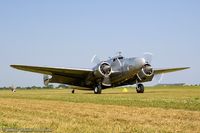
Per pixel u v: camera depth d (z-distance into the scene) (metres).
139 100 27.56
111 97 33.72
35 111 18.91
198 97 32.28
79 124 13.51
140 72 49.12
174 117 16.16
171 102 24.89
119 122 14.31
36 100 29.89
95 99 29.89
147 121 14.70
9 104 24.53
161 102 25.03
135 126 13.07
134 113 17.89
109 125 13.34
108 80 49.50
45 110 19.64
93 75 49.22
